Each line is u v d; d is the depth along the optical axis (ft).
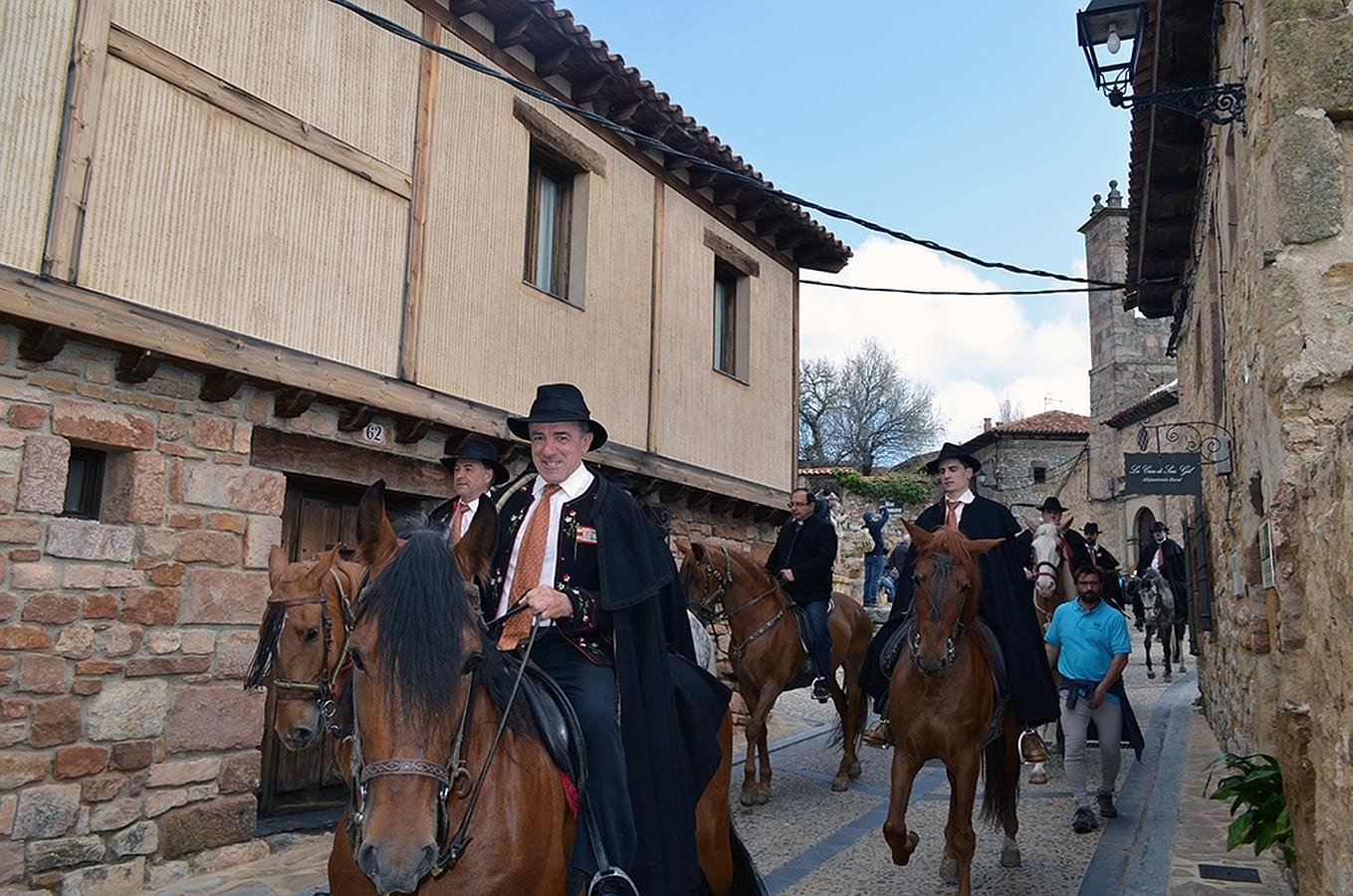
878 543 71.77
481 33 28.78
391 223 25.76
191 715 20.61
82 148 19.10
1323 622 10.83
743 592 27.35
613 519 10.81
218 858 20.79
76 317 18.51
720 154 36.55
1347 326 14.90
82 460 20.13
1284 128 15.53
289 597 18.01
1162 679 51.78
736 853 13.07
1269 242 16.47
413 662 8.13
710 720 12.16
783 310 44.45
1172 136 29.14
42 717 18.17
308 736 17.58
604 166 33.42
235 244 21.91
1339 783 10.07
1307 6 15.66
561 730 10.01
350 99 24.89
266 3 22.93
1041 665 19.48
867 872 20.03
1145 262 38.40
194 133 21.22
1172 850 19.84
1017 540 20.53
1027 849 21.35
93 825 18.79
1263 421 17.80
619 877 9.42
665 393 35.76
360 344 24.66
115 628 19.43
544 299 30.42
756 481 41.19
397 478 25.96
